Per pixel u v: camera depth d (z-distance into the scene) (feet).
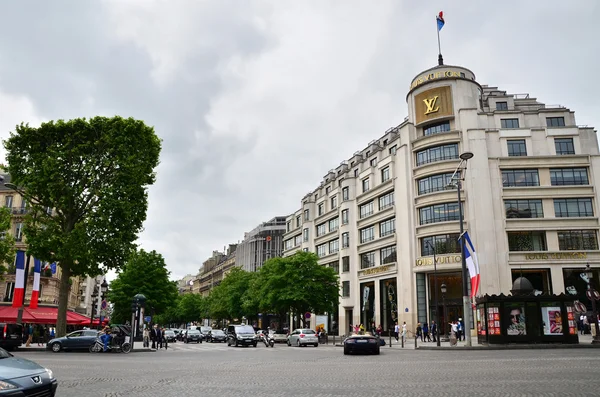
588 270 96.22
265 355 86.17
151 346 122.11
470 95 173.06
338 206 229.45
